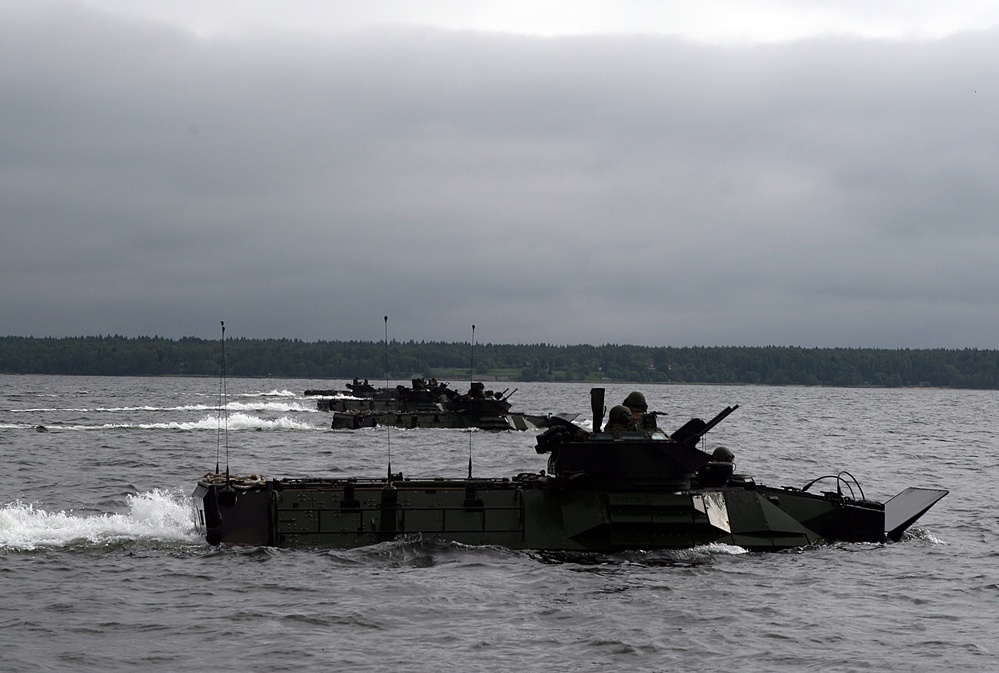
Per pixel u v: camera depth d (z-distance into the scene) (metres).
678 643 18.22
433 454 55.59
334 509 25.67
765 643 18.36
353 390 99.75
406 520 25.59
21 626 18.86
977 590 22.44
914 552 26.48
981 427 97.25
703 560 24.81
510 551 25.08
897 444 71.62
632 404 27.83
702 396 199.88
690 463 26.08
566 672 16.70
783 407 142.62
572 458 25.97
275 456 54.16
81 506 34.03
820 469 51.19
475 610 20.09
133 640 18.12
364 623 19.14
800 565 24.53
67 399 138.00
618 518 25.56
